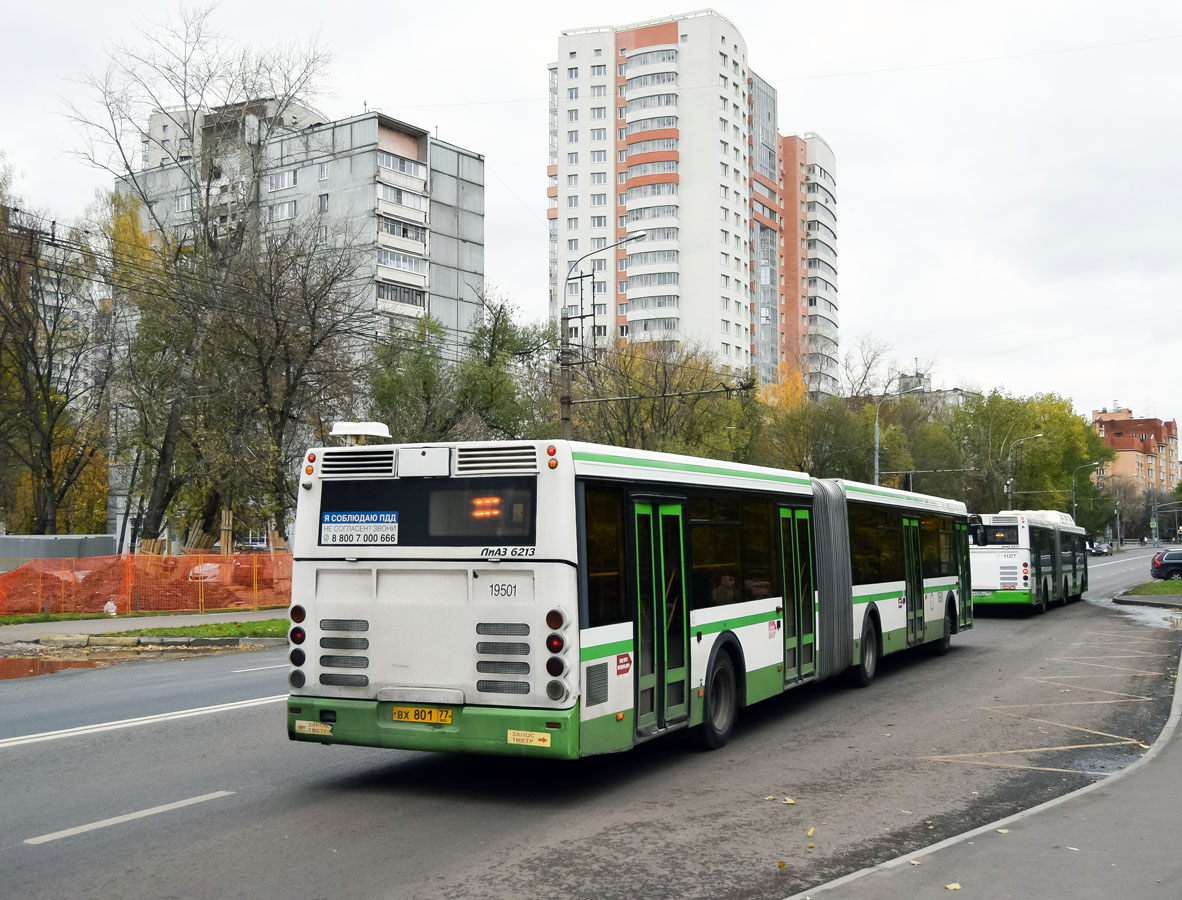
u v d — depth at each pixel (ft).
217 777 28.50
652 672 29.17
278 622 82.28
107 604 90.17
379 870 20.08
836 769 30.04
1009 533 92.63
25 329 133.69
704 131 337.93
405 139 259.39
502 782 28.19
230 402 117.29
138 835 22.53
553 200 361.51
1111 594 137.90
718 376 185.78
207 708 40.57
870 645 49.47
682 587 31.27
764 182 374.43
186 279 113.29
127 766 29.81
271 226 127.75
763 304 370.73
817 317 406.00
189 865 20.38
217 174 116.78
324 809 25.00
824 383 404.77
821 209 409.28
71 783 27.58
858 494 49.14
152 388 127.34
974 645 69.10
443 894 18.62
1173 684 48.75
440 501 26.84
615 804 25.71
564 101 352.69
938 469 253.44
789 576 39.93
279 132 119.34
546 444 25.94
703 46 337.72
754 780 28.58
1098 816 22.93
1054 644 69.21
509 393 137.49
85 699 43.50
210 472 118.11
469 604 26.18
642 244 339.77
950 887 18.12
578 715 25.32
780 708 42.14
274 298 112.78
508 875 19.77
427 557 26.68
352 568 27.61
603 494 27.40
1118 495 524.11
